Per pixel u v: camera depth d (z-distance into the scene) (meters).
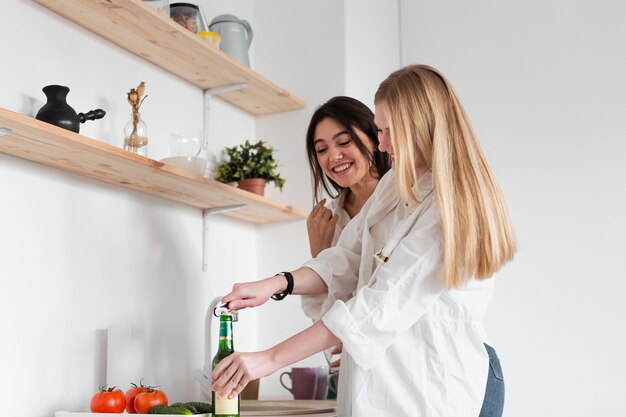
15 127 1.39
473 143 1.44
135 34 1.90
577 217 2.64
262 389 2.44
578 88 2.72
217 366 1.41
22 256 1.61
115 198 1.90
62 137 1.46
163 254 2.06
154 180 1.87
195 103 2.29
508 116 2.80
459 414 1.40
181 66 2.14
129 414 1.51
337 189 2.07
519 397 2.61
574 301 2.59
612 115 2.65
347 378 1.52
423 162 1.51
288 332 2.45
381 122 1.53
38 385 1.62
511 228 1.41
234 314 1.64
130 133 1.82
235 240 2.43
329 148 1.96
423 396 1.38
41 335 1.64
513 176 2.75
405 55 3.03
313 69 2.58
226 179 2.27
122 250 1.91
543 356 2.60
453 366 1.41
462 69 2.92
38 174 1.67
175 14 2.07
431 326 1.42
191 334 2.15
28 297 1.62
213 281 2.28
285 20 2.66
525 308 2.65
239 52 2.32
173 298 2.09
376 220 1.62
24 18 1.67
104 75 1.91
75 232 1.76
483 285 1.46
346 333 1.36
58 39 1.77
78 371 1.73
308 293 1.68
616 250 2.57
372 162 1.97
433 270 1.39
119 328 1.78
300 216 2.42
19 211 1.62
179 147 1.95
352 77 2.56
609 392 2.51
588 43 2.73
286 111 2.58
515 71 2.82
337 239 2.00
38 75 1.70
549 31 2.80
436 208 1.42
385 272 1.40
